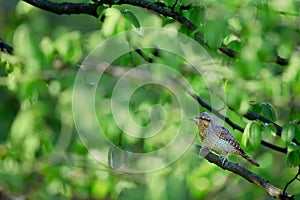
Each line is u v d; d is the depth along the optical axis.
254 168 13.99
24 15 15.11
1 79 12.70
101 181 13.57
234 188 15.32
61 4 10.23
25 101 12.82
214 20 9.52
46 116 14.50
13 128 13.89
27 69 12.40
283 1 10.90
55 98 14.55
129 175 13.59
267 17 10.54
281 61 11.29
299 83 11.71
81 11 10.28
